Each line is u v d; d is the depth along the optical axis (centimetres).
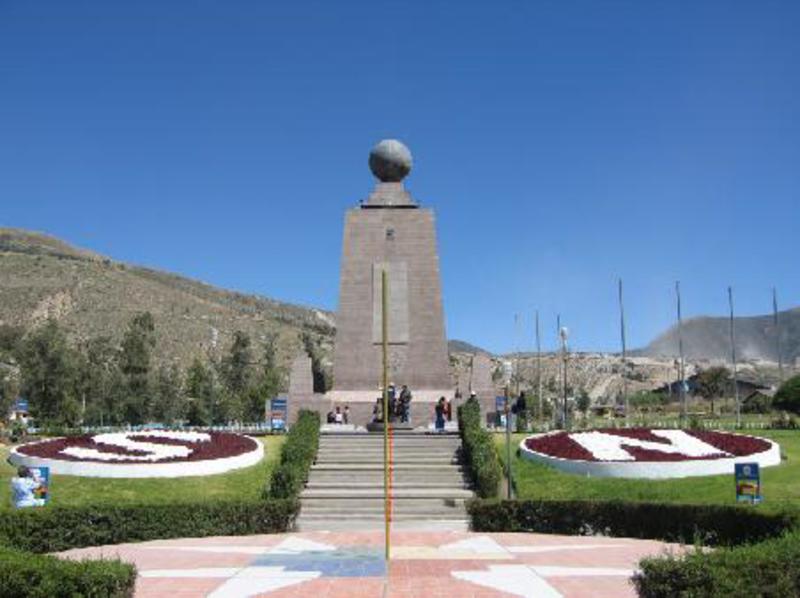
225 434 4106
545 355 18512
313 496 3194
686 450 3538
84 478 3284
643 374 17262
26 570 1154
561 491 3234
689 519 2222
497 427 4884
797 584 1138
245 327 17912
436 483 3400
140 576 1775
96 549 2197
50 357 8738
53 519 2164
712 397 11919
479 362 5081
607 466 3334
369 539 2359
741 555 1176
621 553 2073
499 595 1559
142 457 3472
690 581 1134
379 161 5331
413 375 5016
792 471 3303
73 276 18125
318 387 5803
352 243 5178
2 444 4050
